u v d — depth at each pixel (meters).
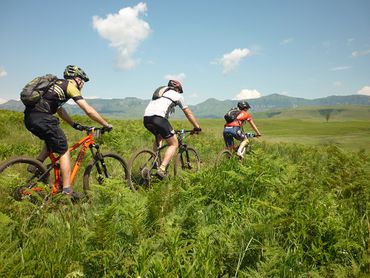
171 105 7.00
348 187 5.26
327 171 7.27
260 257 3.42
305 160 9.61
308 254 3.42
